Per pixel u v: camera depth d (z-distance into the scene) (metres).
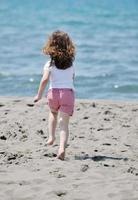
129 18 115.81
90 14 126.44
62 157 15.67
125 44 67.69
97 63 50.66
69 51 16.02
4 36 75.62
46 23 99.50
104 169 14.95
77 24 97.44
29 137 18.30
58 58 15.94
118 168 15.12
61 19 108.69
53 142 16.45
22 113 21.75
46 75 15.91
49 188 13.40
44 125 19.94
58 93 16.03
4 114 21.52
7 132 18.66
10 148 16.92
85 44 66.56
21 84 39.16
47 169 14.81
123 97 35.09
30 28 89.31
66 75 16.12
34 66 48.62
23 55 55.91
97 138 18.41
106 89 37.66
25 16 119.00
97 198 12.80
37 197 12.88
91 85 39.00
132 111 22.83
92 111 22.42
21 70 45.81
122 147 17.42
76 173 14.52
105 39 73.19
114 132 19.23
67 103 15.98
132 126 20.14
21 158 15.84
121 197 12.85
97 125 20.11
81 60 52.22
